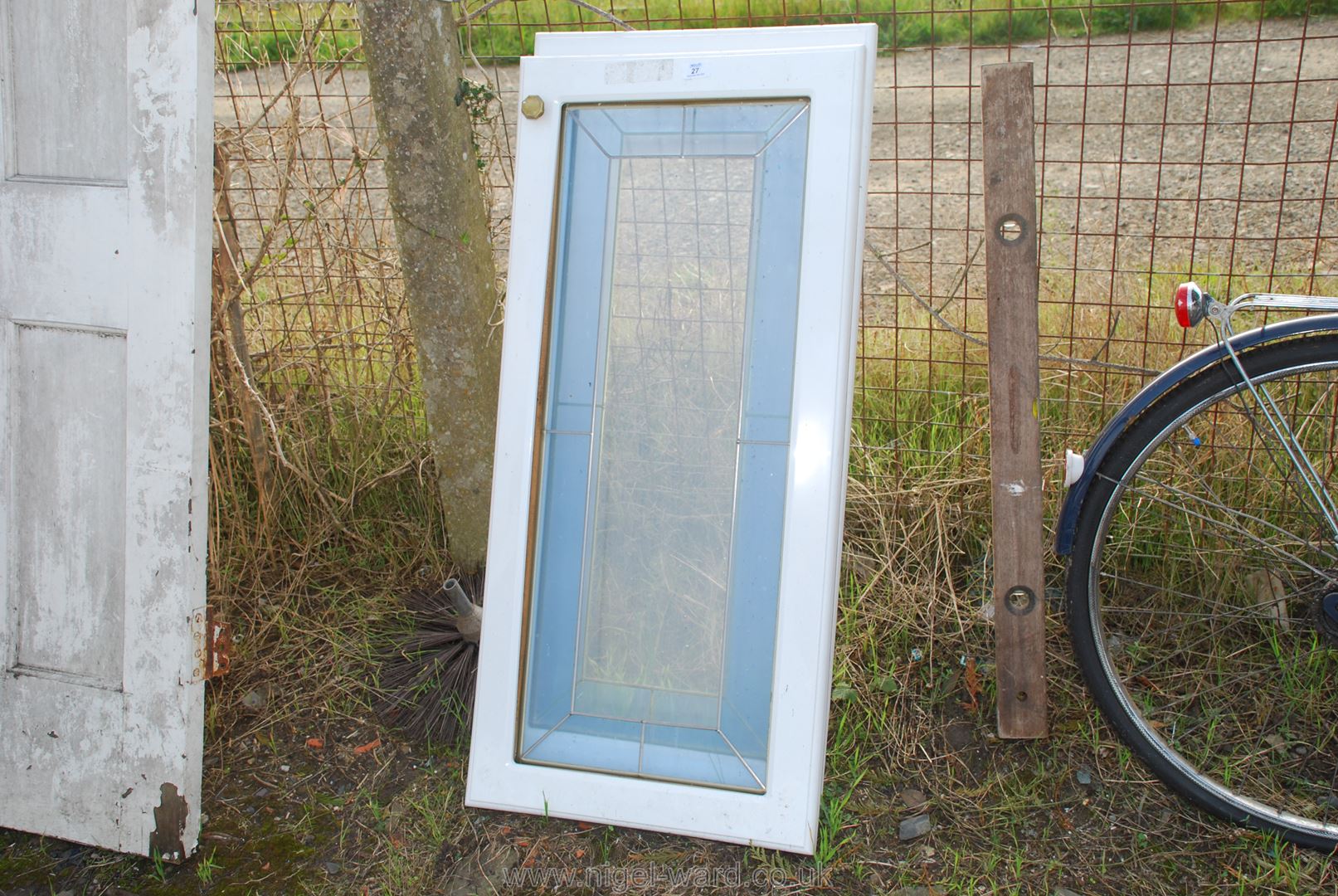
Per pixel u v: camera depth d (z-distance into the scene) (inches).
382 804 81.1
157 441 70.9
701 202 75.8
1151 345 108.6
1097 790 80.0
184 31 67.0
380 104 84.5
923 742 85.2
